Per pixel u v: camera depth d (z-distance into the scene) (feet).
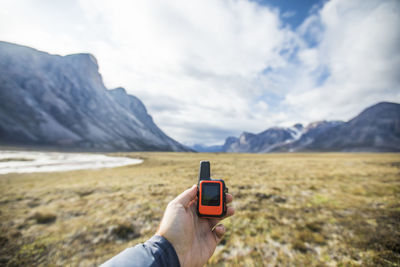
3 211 32.45
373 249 17.40
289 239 19.90
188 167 105.40
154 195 40.63
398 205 30.60
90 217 28.50
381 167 88.94
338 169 83.05
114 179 69.05
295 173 71.51
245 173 73.00
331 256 16.75
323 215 27.09
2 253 18.58
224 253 17.75
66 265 16.93
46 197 43.14
